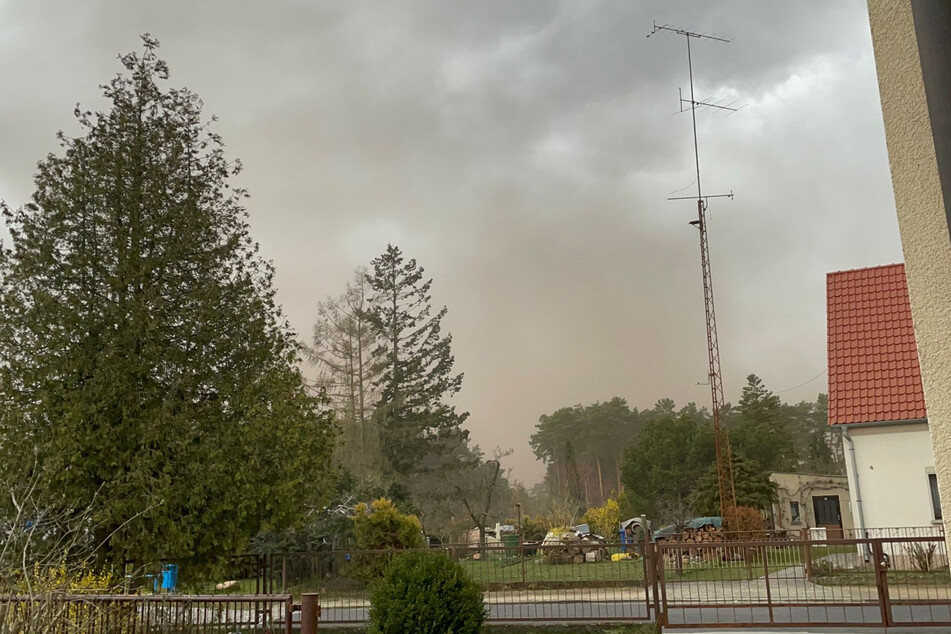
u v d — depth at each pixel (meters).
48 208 14.77
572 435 103.44
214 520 14.53
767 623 13.04
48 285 14.57
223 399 15.45
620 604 16.12
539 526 45.78
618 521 46.53
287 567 15.19
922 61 2.15
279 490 14.87
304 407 16.33
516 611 15.92
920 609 14.30
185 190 16.16
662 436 68.00
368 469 46.31
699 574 15.21
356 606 14.66
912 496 22.22
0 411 13.62
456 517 53.56
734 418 85.62
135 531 13.62
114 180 15.37
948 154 2.06
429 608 11.32
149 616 8.60
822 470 89.25
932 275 2.34
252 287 16.56
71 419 13.30
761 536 29.42
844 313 26.81
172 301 15.53
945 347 2.28
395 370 58.66
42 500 12.36
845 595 15.98
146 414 14.26
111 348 13.97
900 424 22.72
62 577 10.44
